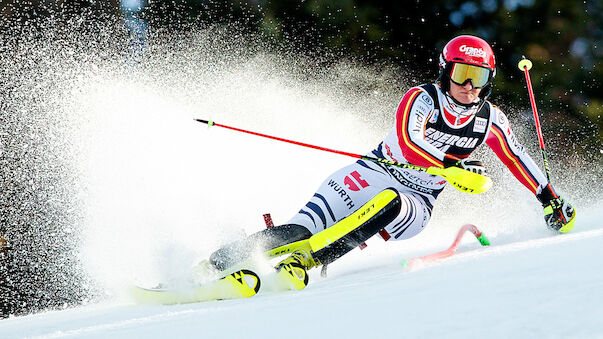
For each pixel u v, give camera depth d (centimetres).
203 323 735
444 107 1359
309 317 650
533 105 1552
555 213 1438
